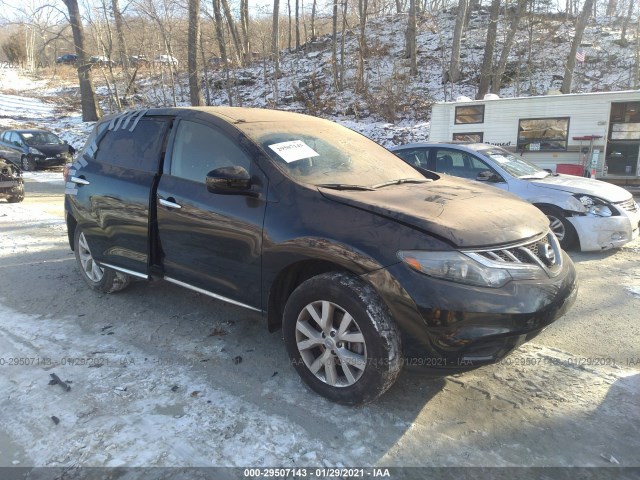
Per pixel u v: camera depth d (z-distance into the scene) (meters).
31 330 4.12
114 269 4.48
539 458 2.60
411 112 21.75
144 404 3.04
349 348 2.98
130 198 4.11
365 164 3.93
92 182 4.52
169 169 3.97
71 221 5.10
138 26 25.70
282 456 2.59
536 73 23.88
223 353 3.72
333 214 3.02
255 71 30.92
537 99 11.47
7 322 4.30
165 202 3.84
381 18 35.81
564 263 3.28
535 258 2.98
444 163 7.72
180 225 3.75
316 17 31.95
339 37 33.16
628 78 22.50
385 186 3.57
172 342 3.91
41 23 24.66
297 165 3.49
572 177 7.54
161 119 4.21
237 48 33.34
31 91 38.25
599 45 26.84
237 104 25.55
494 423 2.89
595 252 6.85
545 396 3.18
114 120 4.72
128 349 3.78
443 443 2.71
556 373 3.47
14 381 3.30
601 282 5.57
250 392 3.19
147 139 4.25
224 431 2.78
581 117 11.20
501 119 11.88
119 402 3.06
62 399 3.09
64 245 7.04
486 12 34.12
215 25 25.56
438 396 3.17
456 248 2.71
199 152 3.81
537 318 2.80
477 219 2.96
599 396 3.18
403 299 2.71
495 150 7.76
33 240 7.35
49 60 46.62
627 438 2.76
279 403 3.07
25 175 17.89
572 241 6.70
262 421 2.88
